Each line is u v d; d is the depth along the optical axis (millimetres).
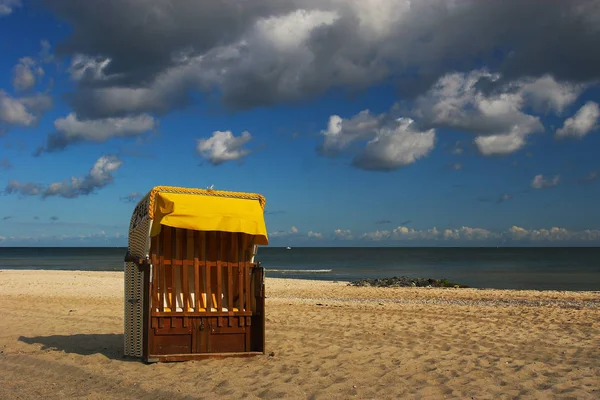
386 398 5297
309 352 7789
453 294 21906
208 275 7410
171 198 6938
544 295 21156
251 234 7383
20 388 5934
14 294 18766
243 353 7344
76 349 8250
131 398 5480
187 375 6285
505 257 123500
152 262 7070
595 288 32719
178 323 7160
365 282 32031
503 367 6711
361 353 7680
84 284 25250
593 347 8281
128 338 7574
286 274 52125
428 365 6840
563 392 5488
